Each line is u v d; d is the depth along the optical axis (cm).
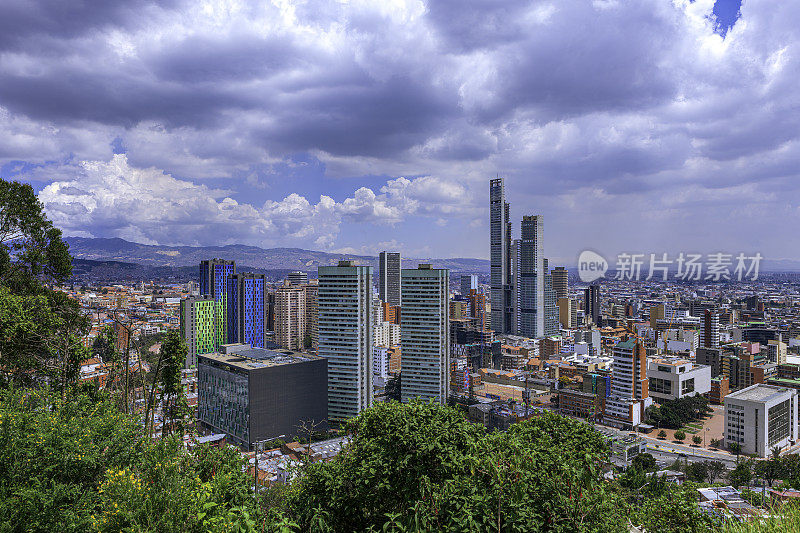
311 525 1560
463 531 1123
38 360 3353
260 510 1527
